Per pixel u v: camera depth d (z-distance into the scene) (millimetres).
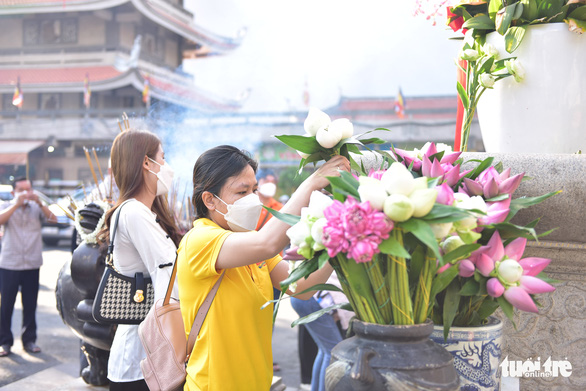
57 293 3023
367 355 899
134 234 1932
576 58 1377
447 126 32562
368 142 1183
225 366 1448
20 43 32094
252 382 1482
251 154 1656
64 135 28953
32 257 4961
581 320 1303
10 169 29000
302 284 1531
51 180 29297
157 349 1656
